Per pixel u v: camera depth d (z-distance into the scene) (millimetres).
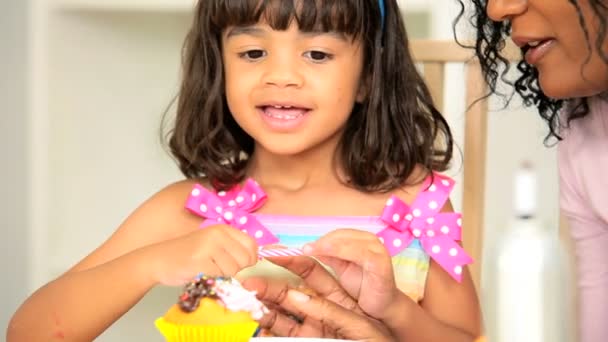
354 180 1287
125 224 1300
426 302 1283
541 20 1083
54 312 1159
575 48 1080
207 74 1282
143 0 1639
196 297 1067
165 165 1752
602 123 1242
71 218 1671
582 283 1266
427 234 1274
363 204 1288
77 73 1659
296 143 1208
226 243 1115
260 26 1192
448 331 1200
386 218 1270
